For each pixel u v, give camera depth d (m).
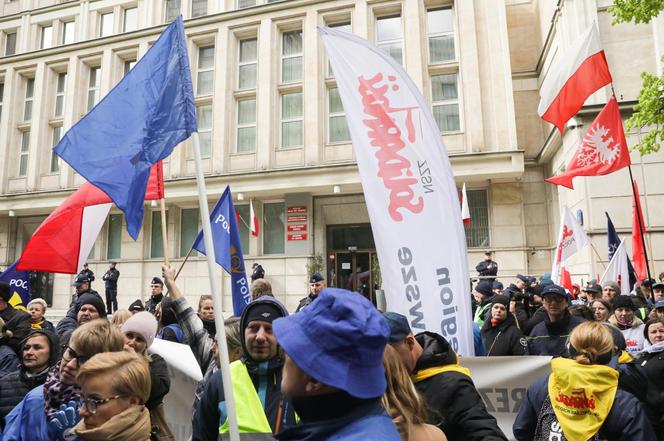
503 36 17.38
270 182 18.23
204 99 20.48
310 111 18.66
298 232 18.45
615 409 2.69
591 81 7.30
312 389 1.23
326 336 1.20
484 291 7.65
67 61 23.06
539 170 17.83
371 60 4.11
